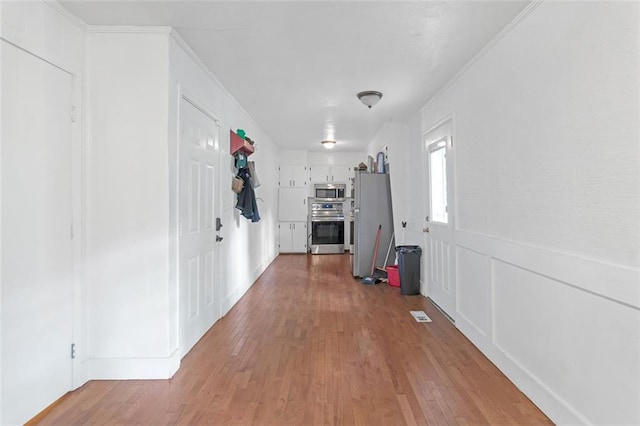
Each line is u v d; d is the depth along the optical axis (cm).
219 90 323
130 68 219
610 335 141
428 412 182
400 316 338
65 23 200
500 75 227
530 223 195
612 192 140
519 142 206
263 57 265
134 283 220
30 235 178
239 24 217
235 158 379
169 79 221
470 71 273
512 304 214
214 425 172
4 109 164
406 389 204
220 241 329
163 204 220
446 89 323
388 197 520
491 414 180
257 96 362
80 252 212
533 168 192
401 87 330
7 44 165
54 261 193
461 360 242
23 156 174
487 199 246
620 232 136
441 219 365
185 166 251
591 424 150
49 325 189
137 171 219
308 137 598
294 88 335
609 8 140
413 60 269
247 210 394
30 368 177
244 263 426
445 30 222
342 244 765
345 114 434
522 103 202
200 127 279
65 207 201
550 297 178
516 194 209
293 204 753
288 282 487
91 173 218
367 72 294
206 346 267
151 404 191
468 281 280
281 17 209
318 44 244
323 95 357
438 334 291
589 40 150
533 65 191
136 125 219
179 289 237
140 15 205
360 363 238
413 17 207
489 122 242
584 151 154
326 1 192
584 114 154
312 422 174
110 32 219
